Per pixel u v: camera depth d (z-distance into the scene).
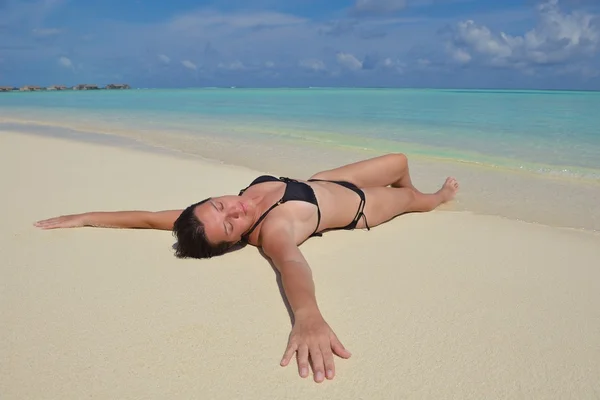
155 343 2.37
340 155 7.72
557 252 3.64
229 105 20.14
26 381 2.08
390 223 4.37
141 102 23.27
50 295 2.85
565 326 2.56
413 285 3.05
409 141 9.12
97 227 4.07
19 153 7.62
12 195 5.07
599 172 6.48
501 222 4.41
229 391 2.04
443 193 5.06
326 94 33.66
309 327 2.41
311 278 2.88
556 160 7.29
